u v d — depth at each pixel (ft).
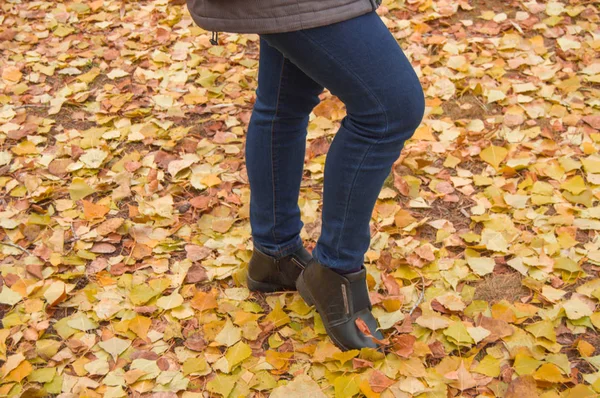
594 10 11.53
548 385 5.76
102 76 10.59
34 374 5.98
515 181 8.26
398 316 6.42
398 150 5.11
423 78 10.17
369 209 5.41
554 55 10.63
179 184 8.31
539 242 7.29
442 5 11.87
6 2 12.37
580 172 8.41
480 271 7.01
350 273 5.89
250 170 5.98
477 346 6.22
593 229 7.49
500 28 11.27
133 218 7.81
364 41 4.60
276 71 5.43
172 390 5.86
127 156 8.77
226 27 4.74
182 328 6.50
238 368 6.08
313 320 6.52
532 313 6.48
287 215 6.24
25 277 7.05
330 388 5.88
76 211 7.95
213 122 9.53
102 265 7.23
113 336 6.40
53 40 11.48
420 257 7.11
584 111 9.37
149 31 11.64
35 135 9.25
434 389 5.77
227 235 7.59
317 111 9.57
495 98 9.64
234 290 6.89
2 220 7.73
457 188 8.24
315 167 8.51
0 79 10.37
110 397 5.77
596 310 6.57
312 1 4.46
